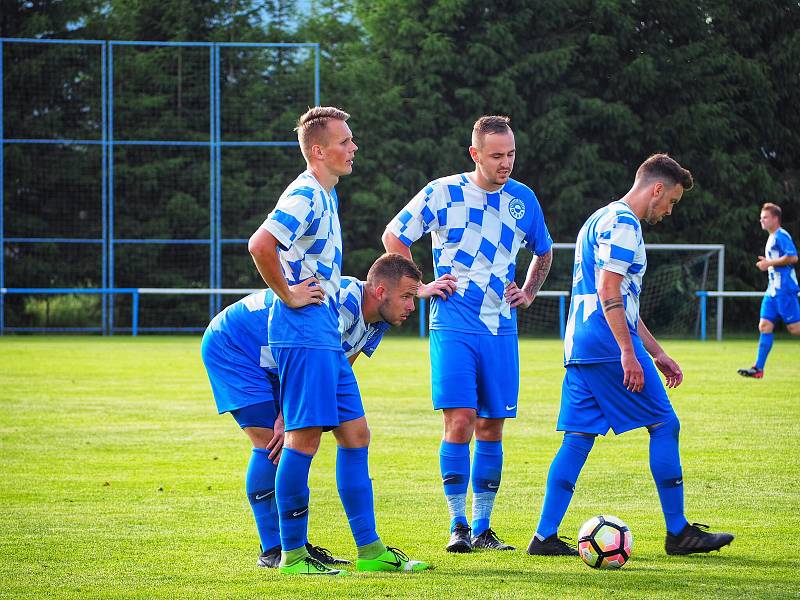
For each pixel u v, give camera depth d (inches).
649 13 2170.3
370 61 2127.2
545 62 2106.3
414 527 432.1
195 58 1985.7
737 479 527.8
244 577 346.3
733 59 2135.8
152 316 1959.9
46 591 327.9
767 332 1047.6
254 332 378.3
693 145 2144.4
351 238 2116.1
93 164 1950.1
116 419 754.8
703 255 1973.4
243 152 1966.0
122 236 1952.5
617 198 2124.8
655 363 413.7
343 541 412.8
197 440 661.9
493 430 417.1
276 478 358.6
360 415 368.2
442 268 421.4
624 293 398.6
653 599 316.5
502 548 399.5
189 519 438.9
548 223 2132.1
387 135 2134.6
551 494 391.5
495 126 414.3
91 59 1967.3
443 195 420.5
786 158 2209.6
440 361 413.7
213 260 1867.6
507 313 422.3
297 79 1978.3
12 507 462.3
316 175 366.3
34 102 1953.7
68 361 1255.5
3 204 1911.9
